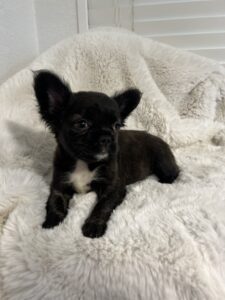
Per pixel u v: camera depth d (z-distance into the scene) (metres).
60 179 0.30
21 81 0.40
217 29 0.51
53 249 0.24
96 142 0.26
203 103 0.45
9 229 0.25
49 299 0.23
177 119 0.42
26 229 0.25
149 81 0.43
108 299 0.22
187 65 0.45
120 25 0.52
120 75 0.43
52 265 0.23
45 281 0.23
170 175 0.35
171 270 0.22
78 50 0.42
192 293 0.22
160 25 0.52
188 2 0.50
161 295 0.22
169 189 0.31
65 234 0.25
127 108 0.32
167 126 0.41
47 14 0.49
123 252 0.23
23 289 0.23
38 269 0.23
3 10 0.39
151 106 0.42
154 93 0.42
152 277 0.22
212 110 0.46
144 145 0.36
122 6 0.51
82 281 0.22
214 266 0.24
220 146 0.43
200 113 0.45
